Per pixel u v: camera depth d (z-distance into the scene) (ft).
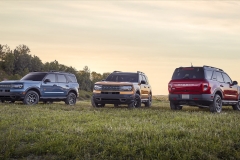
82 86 396.37
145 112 35.04
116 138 18.83
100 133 20.58
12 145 16.93
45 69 372.79
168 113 35.01
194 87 39.34
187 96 39.81
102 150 16.81
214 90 39.78
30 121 25.48
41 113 32.07
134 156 15.92
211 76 40.65
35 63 397.80
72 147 16.60
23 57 385.50
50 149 16.57
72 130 21.33
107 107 46.11
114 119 28.04
